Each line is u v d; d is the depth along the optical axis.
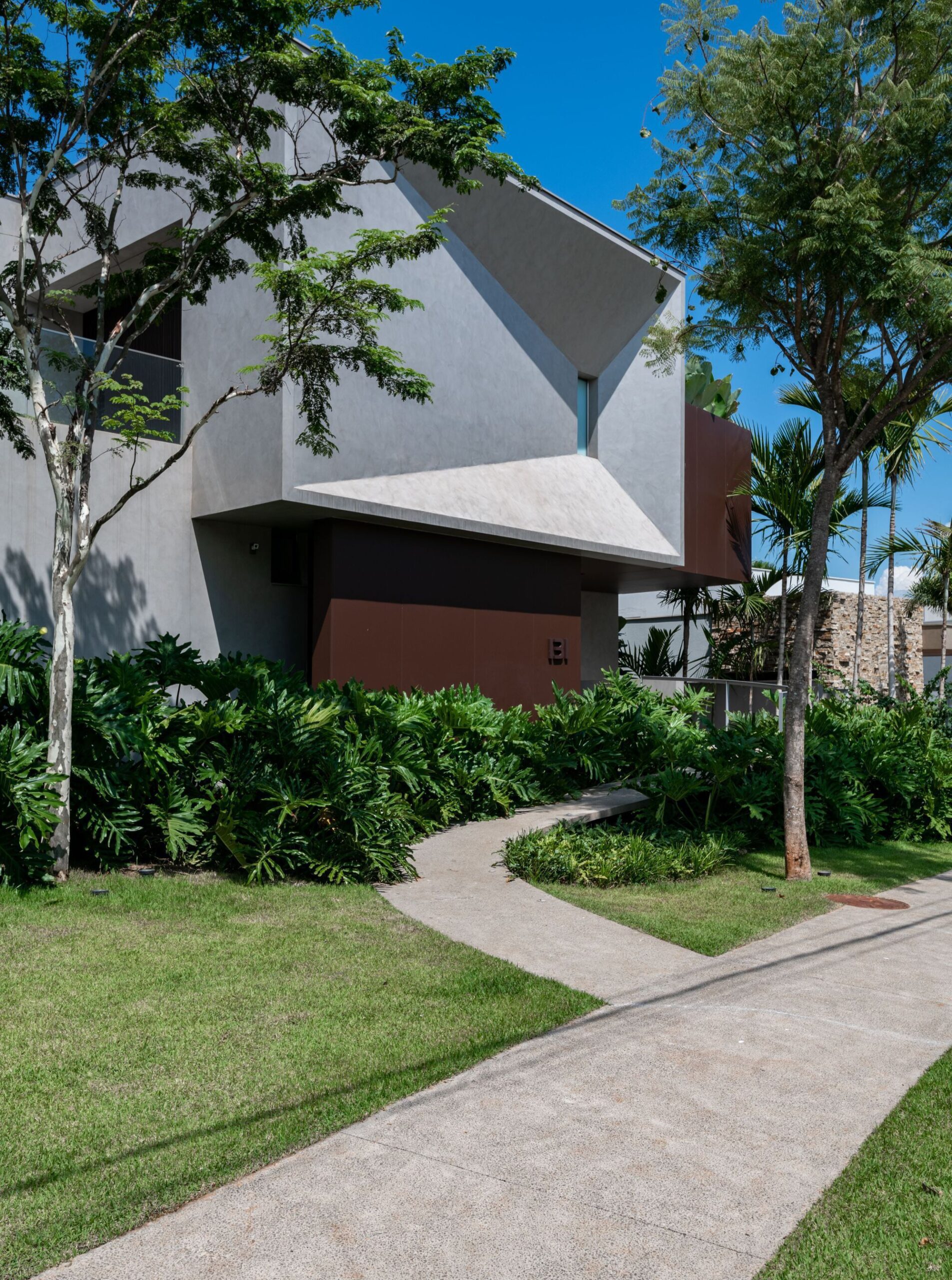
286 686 10.48
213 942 6.43
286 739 8.95
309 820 8.94
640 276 18.73
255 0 8.09
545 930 7.13
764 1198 3.43
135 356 13.40
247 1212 3.26
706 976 6.16
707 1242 3.14
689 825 11.95
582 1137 3.86
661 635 24.66
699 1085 4.42
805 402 19.25
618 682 14.77
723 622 24.47
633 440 20.38
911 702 17.06
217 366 13.59
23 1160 3.58
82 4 8.05
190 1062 4.48
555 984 5.80
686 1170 3.62
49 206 8.94
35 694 8.19
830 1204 3.40
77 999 5.25
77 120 8.16
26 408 11.97
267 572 14.73
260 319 12.91
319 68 8.53
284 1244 3.07
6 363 8.93
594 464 19.83
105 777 8.33
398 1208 3.29
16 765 7.25
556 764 12.82
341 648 14.20
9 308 8.25
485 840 10.38
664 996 5.71
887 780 13.18
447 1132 3.87
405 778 10.17
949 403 18.05
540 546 17.08
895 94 8.72
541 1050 4.79
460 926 7.18
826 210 8.79
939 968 6.64
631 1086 4.38
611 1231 3.18
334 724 9.66
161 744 8.80
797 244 9.24
